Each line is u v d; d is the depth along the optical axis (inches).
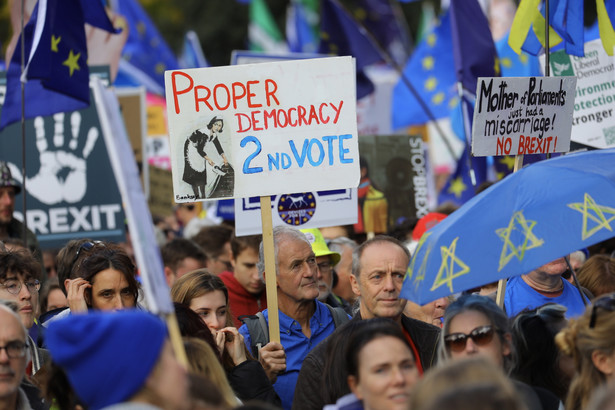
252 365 570.9
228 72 631.8
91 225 981.8
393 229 943.0
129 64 1670.8
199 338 522.9
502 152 583.8
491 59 954.7
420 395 335.6
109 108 391.5
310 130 634.2
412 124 1589.6
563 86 604.4
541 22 730.2
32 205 985.5
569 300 676.1
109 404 327.6
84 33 820.0
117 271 631.2
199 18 4298.7
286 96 633.6
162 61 1681.8
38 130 989.2
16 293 628.4
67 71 801.6
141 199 398.9
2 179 871.7
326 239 927.0
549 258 450.6
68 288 628.4
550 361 517.0
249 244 818.2
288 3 4170.8
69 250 652.1
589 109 807.7
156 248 398.9
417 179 994.1
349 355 457.7
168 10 4350.4
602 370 443.2
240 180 629.0
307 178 631.8
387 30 2459.4
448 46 1571.1
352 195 807.7
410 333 598.9
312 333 673.0
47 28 775.7
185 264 906.1
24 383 504.4
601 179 467.2
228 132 630.5
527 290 676.1
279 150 632.4
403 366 443.5
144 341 332.2
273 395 566.9
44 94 880.3
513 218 465.7
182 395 341.1
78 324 331.0
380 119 1518.2
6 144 992.2
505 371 494.9
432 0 3624.5
